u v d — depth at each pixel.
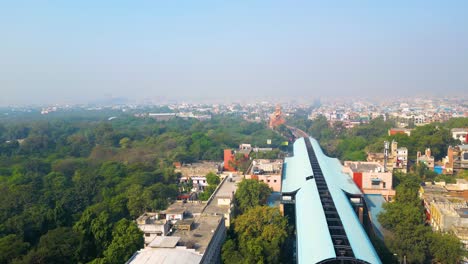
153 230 109.12
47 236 109.69
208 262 96.88
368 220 142.25
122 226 106.06
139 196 143.50
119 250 96.50
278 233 111.44
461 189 152.38
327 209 124.25
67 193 164.12
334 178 162.38
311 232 104.81
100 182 178.62
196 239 101.62
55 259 99.81
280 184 173.00
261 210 120.44
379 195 165.50
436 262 108.06
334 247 93.75
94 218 118.88
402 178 171.12
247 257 99.38
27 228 124.00
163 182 191.88
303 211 124.88
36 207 138.62
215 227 110.94
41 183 189.50
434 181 173.25
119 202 143.50
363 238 100.50
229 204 133.25
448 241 104.00
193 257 89.06
